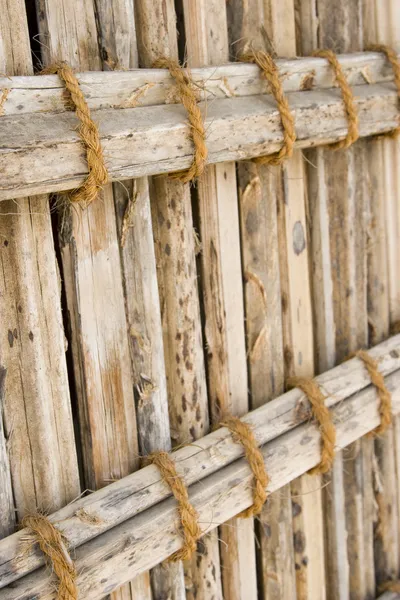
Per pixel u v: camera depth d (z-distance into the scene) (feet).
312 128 9.49
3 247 7.50
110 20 8.10
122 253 8.44
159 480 8.56
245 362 9.88
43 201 7.63
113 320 8.43
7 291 7.59
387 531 12.21
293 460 9.68
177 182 8.75
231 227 9.47
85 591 7.80
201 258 9.36
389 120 10.54
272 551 10.52
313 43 10.25
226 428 9.34
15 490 7.86
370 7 10.87
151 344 8.78
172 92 8.28
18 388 7.77
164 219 8.85
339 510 11.31
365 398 10.66
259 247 9.83
